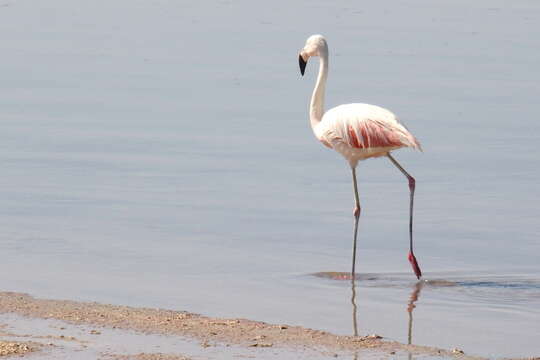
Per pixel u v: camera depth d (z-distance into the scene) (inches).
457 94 935.7
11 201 597.9
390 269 490.6
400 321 402.9
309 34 1306.6
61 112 850.8
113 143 748.0
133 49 1190.3
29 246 510.0
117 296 428.8
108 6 1574.8
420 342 373.1
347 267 492.4
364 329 390.3
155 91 947.3
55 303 410.9
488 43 1238.9
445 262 503.2
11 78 1000.9
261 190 637.9
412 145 464.1
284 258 504.7
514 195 630.5
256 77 1018.7
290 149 742.5
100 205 594.9
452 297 441.7
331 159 718.5
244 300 430.3
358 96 917.2
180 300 426.6
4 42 1220.5
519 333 386.9
